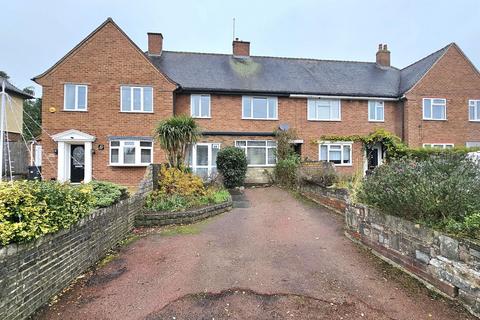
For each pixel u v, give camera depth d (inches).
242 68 746.8
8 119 722.8
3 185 141.9
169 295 154.9
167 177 369.4
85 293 157.5
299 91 696.4
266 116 690.2
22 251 129.3
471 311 133.3
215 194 390.6
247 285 164.7
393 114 743.7
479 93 742.5
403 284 162.6
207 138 658.2
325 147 707.4
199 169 648.4
